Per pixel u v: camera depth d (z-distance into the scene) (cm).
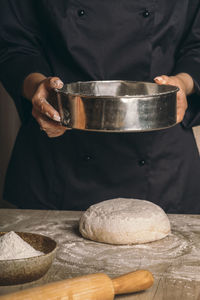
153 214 144
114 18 173
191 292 112
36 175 186
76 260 130
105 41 174
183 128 186
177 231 150
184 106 159
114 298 108
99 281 105
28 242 129
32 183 186
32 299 98
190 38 183
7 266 111
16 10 182
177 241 143
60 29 173
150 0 174
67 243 141
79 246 139
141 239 140
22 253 119
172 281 117
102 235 141
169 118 128
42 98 146
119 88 150
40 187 186
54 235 147
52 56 182
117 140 178
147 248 138
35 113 152
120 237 139
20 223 156
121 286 107
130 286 108
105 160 180
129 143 178
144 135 178
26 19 183
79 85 146
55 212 166
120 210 147
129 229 139
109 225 141
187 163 186
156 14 175
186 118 184
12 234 123
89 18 173
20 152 189
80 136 179
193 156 188
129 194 182
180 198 185
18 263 112
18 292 100
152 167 182
